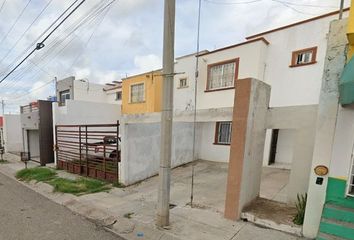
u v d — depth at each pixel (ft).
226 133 35.32
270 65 30.40
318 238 10.96
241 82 15.26
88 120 42.98
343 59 11.78
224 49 33.24
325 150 12.32
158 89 48.83
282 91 29.43
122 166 25.41
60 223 15.87
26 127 47.80
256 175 17.70
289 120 16.53
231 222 15.24
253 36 31.73
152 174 28.78
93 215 17.19
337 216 11.36
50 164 41.01
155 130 29.04
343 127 11.85
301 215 13.99
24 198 22.09
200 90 36.47
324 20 26.27
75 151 35.50
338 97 11.87
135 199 20.74
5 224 15.67
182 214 16.71
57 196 22.53
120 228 14.89
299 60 28.60
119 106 48.88
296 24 28.25
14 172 36.50
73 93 65.16
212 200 19.90
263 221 14.49
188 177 27.76
